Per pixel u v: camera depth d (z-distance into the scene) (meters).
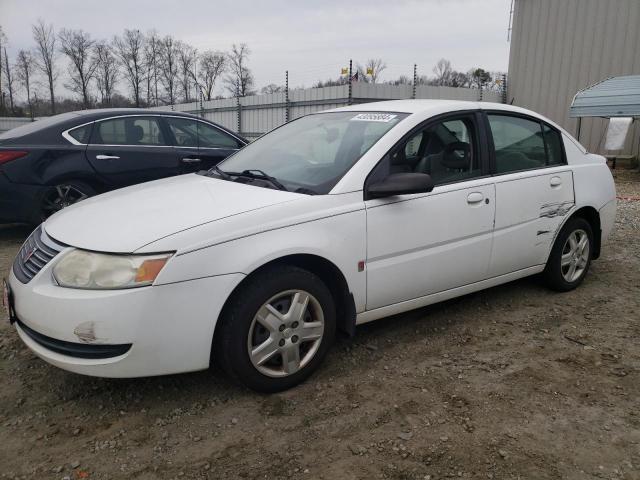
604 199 4.65
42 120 6.50
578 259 4.59
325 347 3.14
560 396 2.97
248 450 2.53
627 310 4.20
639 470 2.38
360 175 3.22
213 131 7.27
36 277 2.75
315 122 4.11
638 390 3.03
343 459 2.46
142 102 48.62
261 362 2.90
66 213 3.25
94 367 2.61
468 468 2.39
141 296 2.55
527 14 16.72
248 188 3.30
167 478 2.35
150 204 3.12
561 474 2.35
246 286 2.82
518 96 17.38
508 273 4.05
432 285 3.57
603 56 15.20
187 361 2.70
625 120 12.94
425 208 3.42
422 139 3.54
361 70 18.20
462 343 3.64
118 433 2.67
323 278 3.26
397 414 2.80
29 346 2.83
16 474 2.38
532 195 4.03
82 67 47.28
